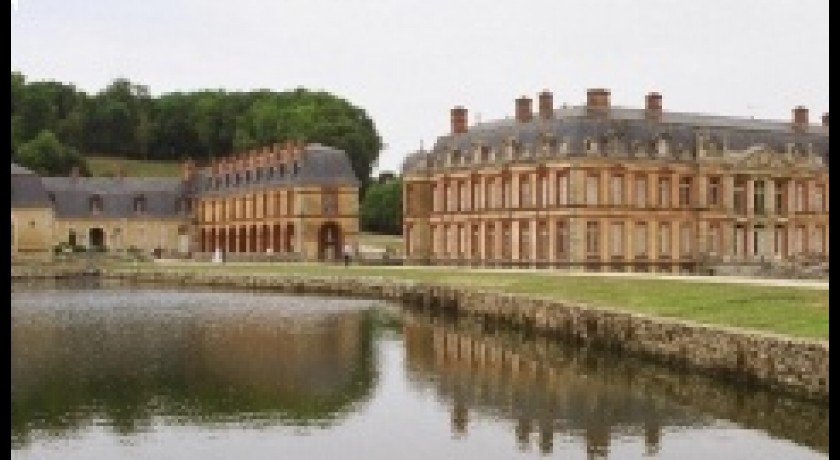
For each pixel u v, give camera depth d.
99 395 34.75
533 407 34.72
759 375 36.62
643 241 90.81
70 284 94.31
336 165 122.81
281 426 31.58
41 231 115.06
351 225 122.50
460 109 105.62
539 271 80.75
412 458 28.31
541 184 91.25
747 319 41.44
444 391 37.41
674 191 92.06
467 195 99.50
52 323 55.47
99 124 167.38
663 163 91.56
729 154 94.62
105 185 142.62
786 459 28.41
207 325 56.81
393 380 39.53
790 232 97.94
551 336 51.78
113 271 104.12
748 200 95.44
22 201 114.19
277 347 48.06
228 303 72.00
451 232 101.81
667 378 40.28
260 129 169.12
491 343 50.72
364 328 56.91
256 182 130.00
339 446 29.38
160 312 63.75
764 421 32.53
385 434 30.84
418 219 105.38
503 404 35.09
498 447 29.55
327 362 43.59
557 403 35.38
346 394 36.47
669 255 91.75
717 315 43.25
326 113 168.25
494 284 65.50
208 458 27.75
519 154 93.56
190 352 45.25
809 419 32.81
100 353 43.81
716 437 30.72
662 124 94.25
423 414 33.50
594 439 30.52
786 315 41.03
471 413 33.66
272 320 60.34
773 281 57.19
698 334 40.19
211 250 140.12
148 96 173.88
